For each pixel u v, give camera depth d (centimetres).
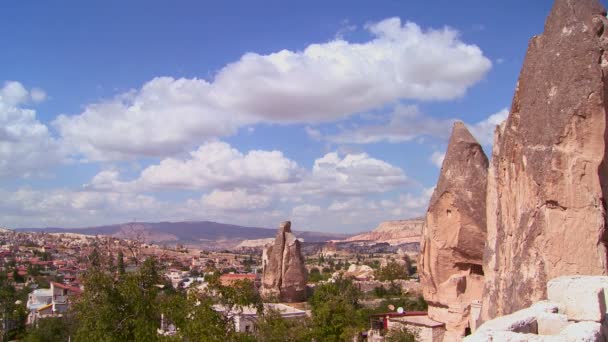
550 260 2152
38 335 6644
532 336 1330
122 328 3219
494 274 2617
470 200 3553
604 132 2136
